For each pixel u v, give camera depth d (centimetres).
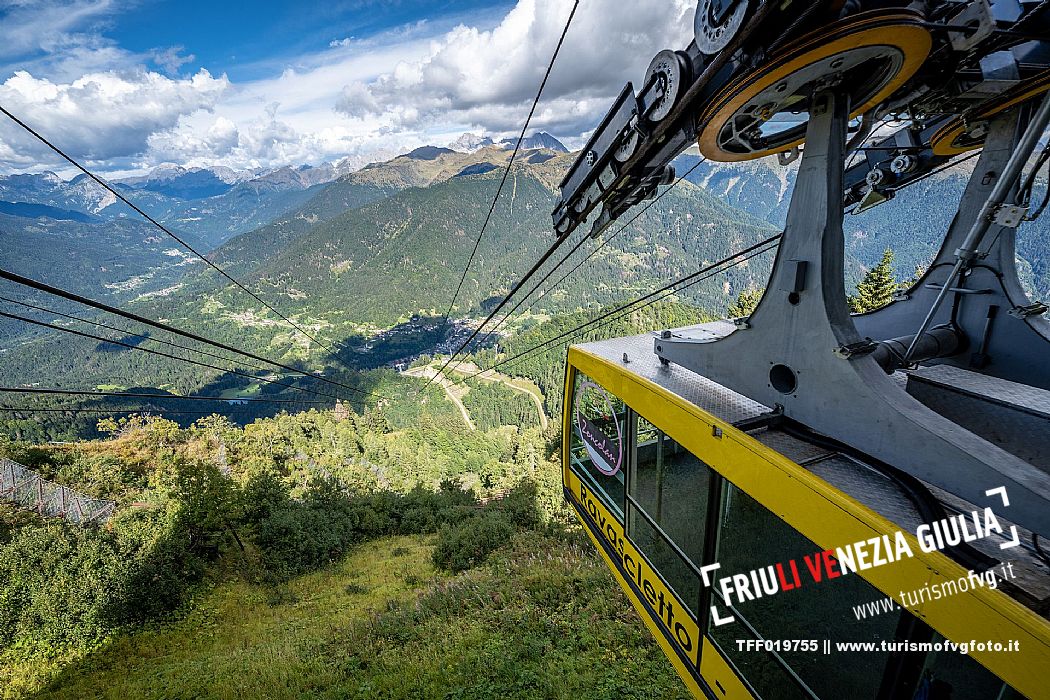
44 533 2075
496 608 1141
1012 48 364
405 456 8462
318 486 3509
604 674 807
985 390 342
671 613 454
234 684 1102
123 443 5794
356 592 1855
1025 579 218
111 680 1420
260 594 2048
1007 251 406
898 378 434
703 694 418
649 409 449
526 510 2155
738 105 303
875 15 233
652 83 372
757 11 237
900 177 588
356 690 922
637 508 500
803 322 328
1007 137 406
